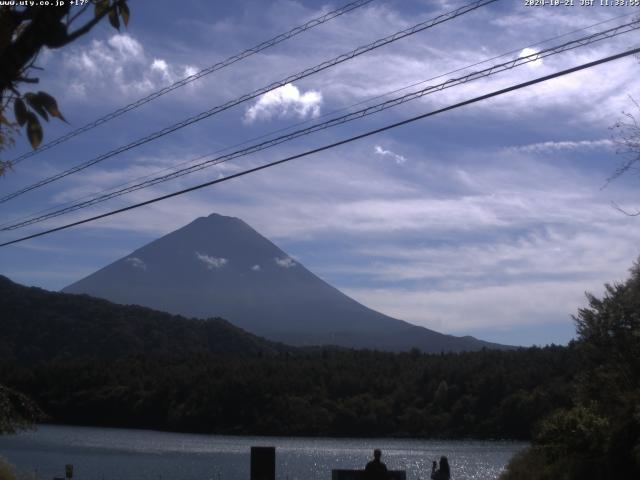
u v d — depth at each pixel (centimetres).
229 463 6706
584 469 2367
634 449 2156
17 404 2117
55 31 500
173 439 10081
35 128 521
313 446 9569
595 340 2869
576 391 3003
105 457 7162
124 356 15725
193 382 12200
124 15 534
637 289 2862
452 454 8262
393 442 10375
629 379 2739
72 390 12231
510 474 2905
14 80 503
